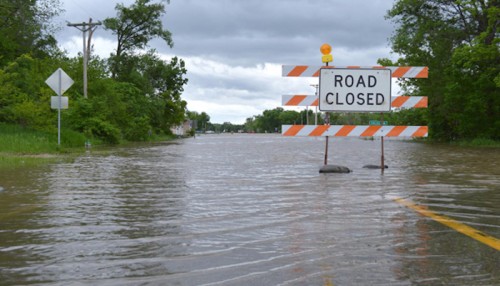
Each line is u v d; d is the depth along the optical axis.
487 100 37.41
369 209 5.64
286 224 4.78
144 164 12.72
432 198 6.50
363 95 10.25
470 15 37.38
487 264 3.36
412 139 51.78
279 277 3.10
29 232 4.41
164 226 4.69
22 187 7.63
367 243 3.99
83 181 8.54
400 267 3.30
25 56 29.17
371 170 10.87
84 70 32.34
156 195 6.82
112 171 10.55
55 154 16.61
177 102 68.50
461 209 5.64
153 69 64.62
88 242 4.03
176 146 27.86
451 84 39.00
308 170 10.97
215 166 12.19
